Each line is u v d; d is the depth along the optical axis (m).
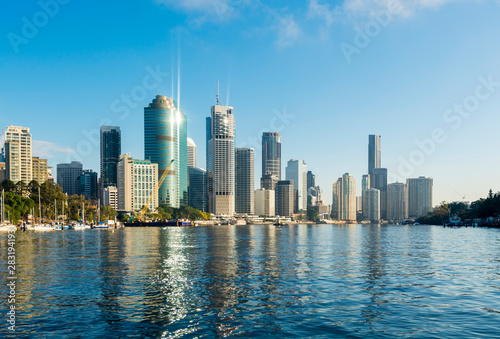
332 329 31.09
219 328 31.31
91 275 56.53
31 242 129.62
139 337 29.25
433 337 29.16
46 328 31.27
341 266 67.56
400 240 152.38
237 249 104.62
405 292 44.84
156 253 91.31
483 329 30.97
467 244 125.06
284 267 66.06
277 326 31.84
